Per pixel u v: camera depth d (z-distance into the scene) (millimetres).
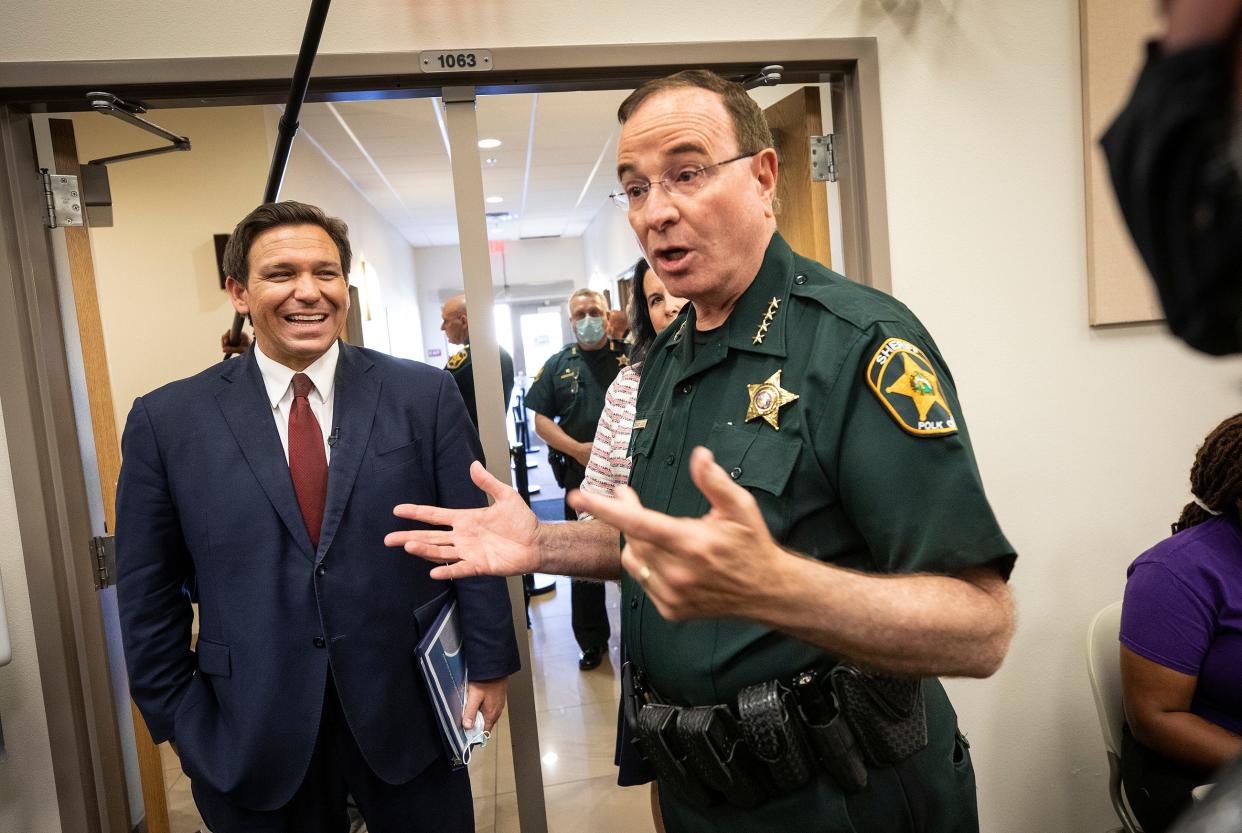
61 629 1497
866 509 792
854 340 827
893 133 1764
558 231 9359
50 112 1518
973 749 1887
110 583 1583
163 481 1287
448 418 1412
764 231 939
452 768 1378
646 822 2107
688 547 574
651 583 622
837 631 644
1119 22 1803
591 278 9328
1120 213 199
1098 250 1852
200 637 1265
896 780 848
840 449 822
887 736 819
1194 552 1312
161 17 1480
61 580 1510
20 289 1468
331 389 1371
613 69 1646
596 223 8445
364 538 1290
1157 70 176
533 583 4020
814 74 1769
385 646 1289
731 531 585
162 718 1276
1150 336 1925
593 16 1629
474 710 1346
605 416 1450
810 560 658
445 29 1575
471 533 1011
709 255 883
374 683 1271
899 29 1751
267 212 1307
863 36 1730
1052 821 1924
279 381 1343
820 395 834
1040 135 1834
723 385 929
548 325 9969
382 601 1293
